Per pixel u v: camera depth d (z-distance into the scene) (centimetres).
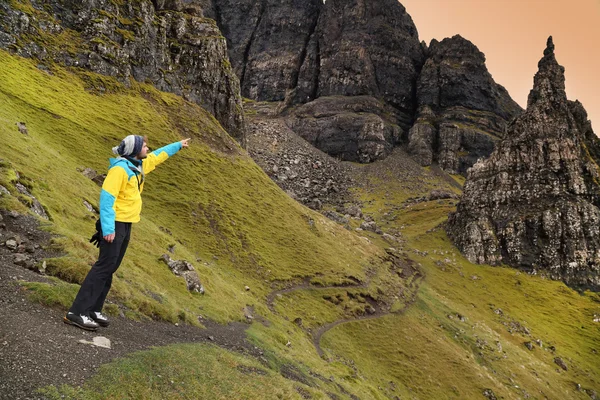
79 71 9575
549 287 14325
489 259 15638
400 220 18988
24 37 8794
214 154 11106
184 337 1620
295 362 2827
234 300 4534
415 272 12469
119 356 912
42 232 1823
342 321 7212
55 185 3569
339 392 2683
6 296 958
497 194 17112
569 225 15625
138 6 11856
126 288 1838
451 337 8638
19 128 4788
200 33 13875
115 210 902
